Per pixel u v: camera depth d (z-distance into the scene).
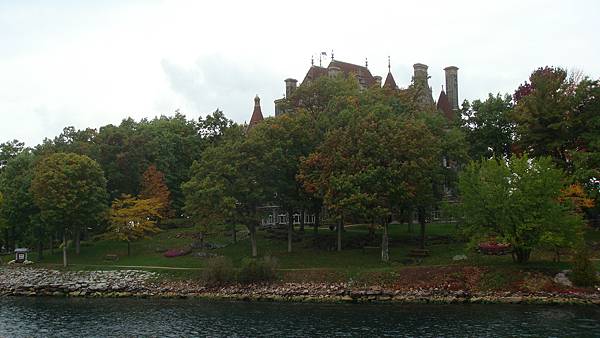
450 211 61.31
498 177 57.41
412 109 79.62
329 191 64.00
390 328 43.25
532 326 41.91
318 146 72.44
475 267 58.34
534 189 55.22
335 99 78.50
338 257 69.81
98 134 101.94
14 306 60.34
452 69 107.69
